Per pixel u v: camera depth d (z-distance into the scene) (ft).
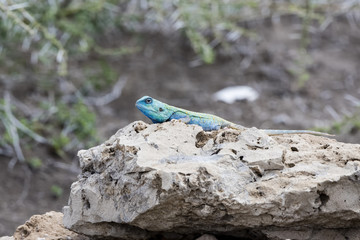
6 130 38.73
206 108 42.16
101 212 15.75
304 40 41.63
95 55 48.24
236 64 47.88
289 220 14.85
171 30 51.31
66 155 37.99
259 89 44.62
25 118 39.75
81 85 44.19
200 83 45.57
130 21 46.93
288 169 15.16
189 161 14.97
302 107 42.27
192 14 40.70
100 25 43.93
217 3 41.09
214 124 19.34
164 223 15.24
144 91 44.24
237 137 15.93
